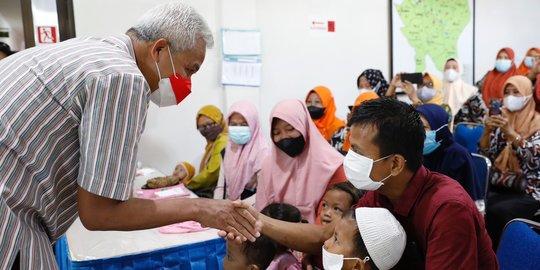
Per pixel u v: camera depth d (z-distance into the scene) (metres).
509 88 2.88
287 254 1.34
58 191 1.03
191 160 3.54
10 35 3.38
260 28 3.62
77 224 1.79
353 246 1.01
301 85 3.85
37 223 1.03
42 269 1.01
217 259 1.61
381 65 4.21
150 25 1.08
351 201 1.49
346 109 4.10
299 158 1.88
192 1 3.38
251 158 2.62
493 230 2.51
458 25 4.57
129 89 0.92
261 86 3.70
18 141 0.91
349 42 4.01
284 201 1.90
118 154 0.92
